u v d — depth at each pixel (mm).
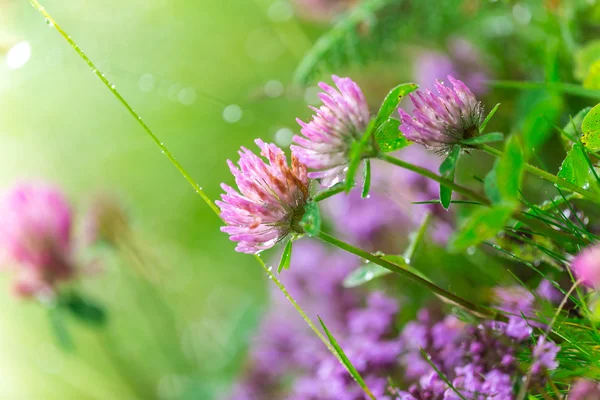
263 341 738
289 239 467
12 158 1324
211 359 928
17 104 1306
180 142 1220
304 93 833
